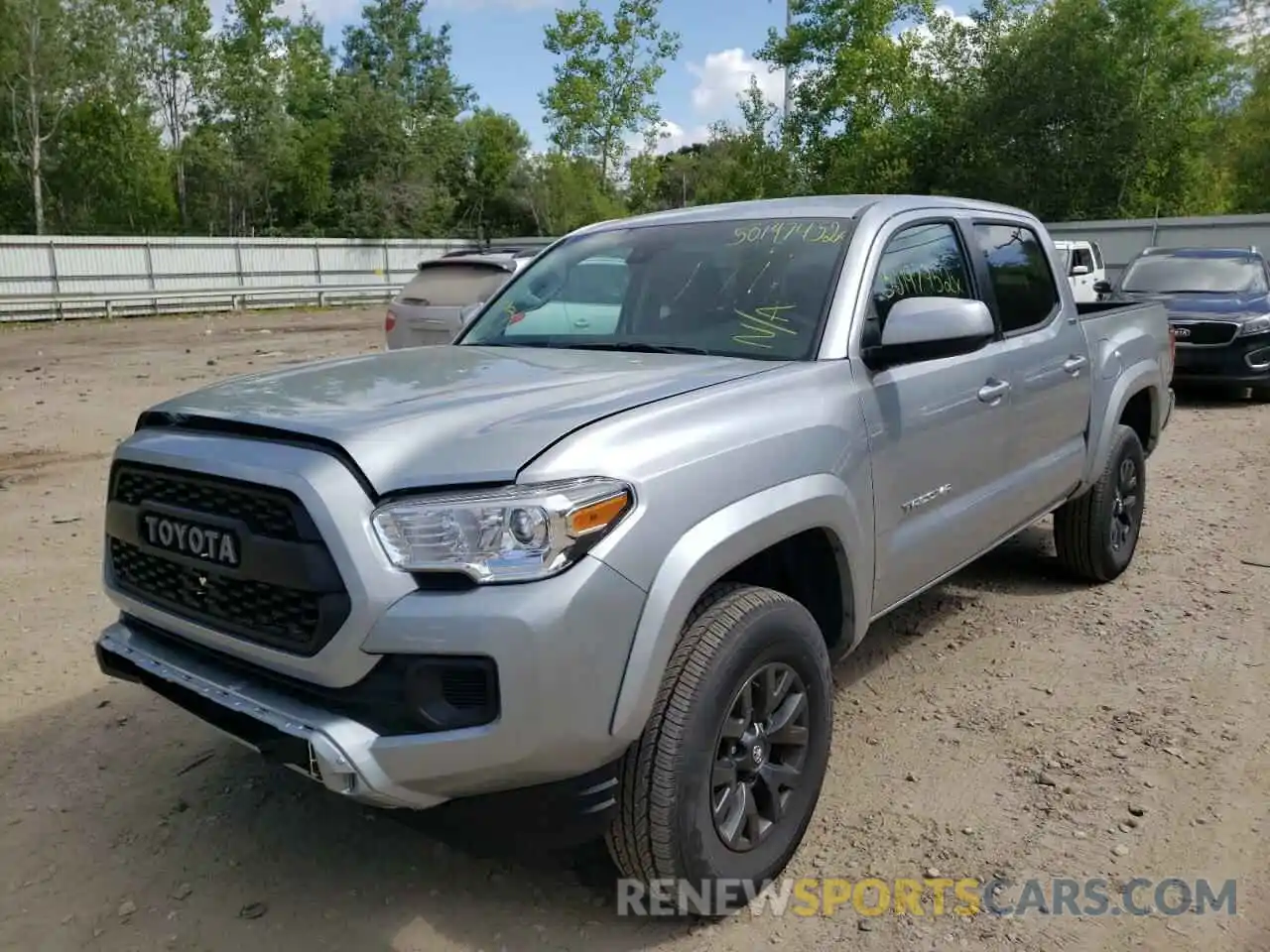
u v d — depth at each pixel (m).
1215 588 5.46
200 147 43.50
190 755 3.84
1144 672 4.41
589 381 2.99
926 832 3.24
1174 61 28.73
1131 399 5.77
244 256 30.80
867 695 4.23
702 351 3.48
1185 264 12.98
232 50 44.41
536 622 2.29
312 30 53.12
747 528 2.72
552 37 35.88
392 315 10.41
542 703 2.32
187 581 2.73
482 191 51.94
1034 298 4.67
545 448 2.45
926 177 31.00
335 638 2.36
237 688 2.60
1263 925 2.79
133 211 43.25
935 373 3.68
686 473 2.62
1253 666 4.45
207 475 2.60
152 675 2.81
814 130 30.86
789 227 3.81
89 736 3.98
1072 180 29.27
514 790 2.47
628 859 2.67
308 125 50.56
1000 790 3.48
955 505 3.89
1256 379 11.39
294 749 2.42
